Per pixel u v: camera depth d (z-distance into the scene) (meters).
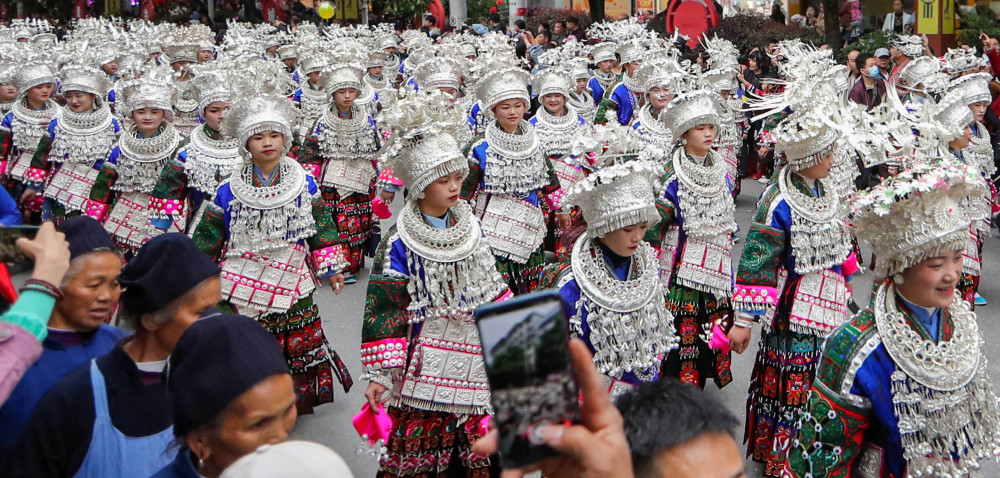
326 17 24.80
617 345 4.15
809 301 4.96
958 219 3.10
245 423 2.44
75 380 2.84
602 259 4.18
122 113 9.48
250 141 5.71
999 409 3.38
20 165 9.84
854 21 21.67
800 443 3.28
